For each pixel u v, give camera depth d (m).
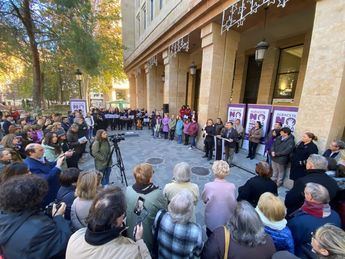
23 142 4.29
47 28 10.75
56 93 20.80
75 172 2.27
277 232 1.60
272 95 9.77
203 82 8.08
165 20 10.29
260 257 1.34
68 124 7.12
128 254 1.13
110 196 1.24
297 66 8.69
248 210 1.45
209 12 6.99
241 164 6.34
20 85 20.45
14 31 10.03
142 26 15.93
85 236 1.16
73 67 14.32
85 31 10.49
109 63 18.88
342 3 3.80
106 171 4.50
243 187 2.53
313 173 2.33
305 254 1.66
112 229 1.15
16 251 1.23
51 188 2.57
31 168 2.70
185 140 9.39
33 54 11.12
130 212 1.89
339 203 2.17
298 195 2.28
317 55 4.24
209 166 6.29
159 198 1.95
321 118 4.20
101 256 1.09
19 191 1.30
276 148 4.84
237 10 6.10
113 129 14.12
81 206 1.84
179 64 11.39
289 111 5.95
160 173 5.66
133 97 23.12
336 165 2.69
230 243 1.39
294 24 7.51
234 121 7.59
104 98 40.47
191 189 2.28
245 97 11.55
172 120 10.69
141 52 15.16
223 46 7.61
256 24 7.17
